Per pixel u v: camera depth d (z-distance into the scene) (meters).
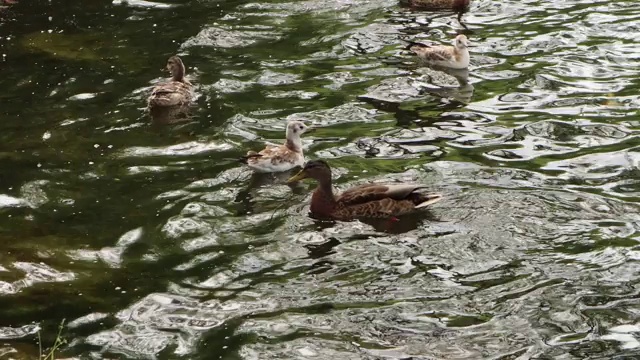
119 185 16.14
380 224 14.71
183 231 14.58
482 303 12.59
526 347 11.66
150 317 12.44
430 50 21.80
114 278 13.37
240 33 23.72
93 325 12.29
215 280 13.27
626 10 25.00
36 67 21.64
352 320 12.27
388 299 12.73
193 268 13.58
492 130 18.20
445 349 11.64
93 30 23.98
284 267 13.55
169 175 16.52
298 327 12.16
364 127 18.48
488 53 22.44
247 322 12.27
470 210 14.96
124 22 24.56
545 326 12.09
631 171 16.28
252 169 16.75
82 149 17.58
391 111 19.25
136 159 17.16
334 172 16.50
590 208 14.97
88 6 25.70
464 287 12.95
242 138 18.02
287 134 16.98
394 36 23.61
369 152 17.31
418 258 13.70
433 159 16.92
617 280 13.05
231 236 14.45
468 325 12.13
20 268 13.58
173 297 12.88
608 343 11.72
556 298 12.66
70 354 11.66
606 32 23.47
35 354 11.67
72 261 13.78
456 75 21.16
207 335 12.04
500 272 13.29
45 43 23.08
